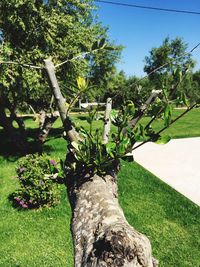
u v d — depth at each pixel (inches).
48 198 301.0
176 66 54.5
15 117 544.4
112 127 634.2
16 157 506.6
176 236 251.9
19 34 461.4
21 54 438.0
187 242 243.8
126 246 37.8
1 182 380.8
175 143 613.9
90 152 64.9
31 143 561.3
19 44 464.1
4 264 215.2
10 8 427.8
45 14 450.0
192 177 400.5
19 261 218.8
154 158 500.1
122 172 403.9
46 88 458.9
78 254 45.4
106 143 65.8
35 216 285.9
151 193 339.6
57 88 63.1
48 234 255.1
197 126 858.1
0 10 433.7
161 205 308.2
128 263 37.3
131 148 61.8
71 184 67.1
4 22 438.3
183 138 666.8
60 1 475.5
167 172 424.5
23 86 463.5
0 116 520.1
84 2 508.4
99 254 39.4
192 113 1393.9
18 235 253.4
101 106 73.0
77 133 69.1
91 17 683.4
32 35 456.1
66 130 67.4
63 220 278.2
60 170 71.3
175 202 314.3
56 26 457.4
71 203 63.1
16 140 526.9
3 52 417.1
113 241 38.1
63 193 331.3
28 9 436.1
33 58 441.4
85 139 67.1
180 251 231.9
